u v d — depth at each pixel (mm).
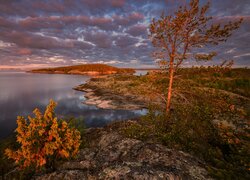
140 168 7012
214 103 15750
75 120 15812
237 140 9992
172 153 8781
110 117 29453
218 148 9734
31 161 8414
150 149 9195
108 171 6855
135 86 48188
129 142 10609
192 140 10953
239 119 13445
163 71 15156
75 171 7207
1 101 49250
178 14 13094
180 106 14234
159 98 27125
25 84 105750
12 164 10812
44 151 8383
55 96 56438
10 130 24406
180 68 14594
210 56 12898
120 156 9422
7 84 106562
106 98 43000
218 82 31609
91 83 76062
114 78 83000
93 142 13930
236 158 8523
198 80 29516
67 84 101312
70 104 40719
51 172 7973
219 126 11859
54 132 8414
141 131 13375
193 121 12328
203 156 9516
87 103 39906
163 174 6613
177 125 12258
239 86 33438
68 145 8664
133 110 33125
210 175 7059
